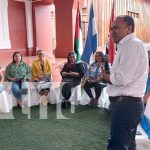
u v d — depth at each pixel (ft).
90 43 17.10
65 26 22.50
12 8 25.34
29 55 27.45
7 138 10.61
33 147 9.74
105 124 12.30
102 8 28.14
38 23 27.68
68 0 21.98
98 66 15.49
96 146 9.80
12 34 25.55
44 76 16.42
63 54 22.93
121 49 5.83
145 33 36.65
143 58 5.80
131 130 6.10
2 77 15.49
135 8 34.35
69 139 10.50
